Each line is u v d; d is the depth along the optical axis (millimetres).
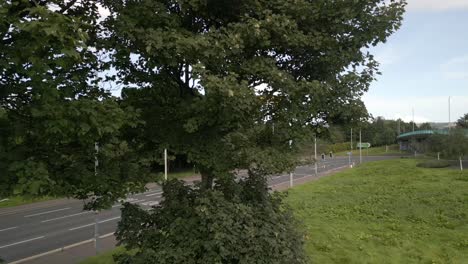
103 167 4773
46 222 16328
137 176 5160
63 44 3346
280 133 5293
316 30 5359
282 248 5066
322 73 5621
